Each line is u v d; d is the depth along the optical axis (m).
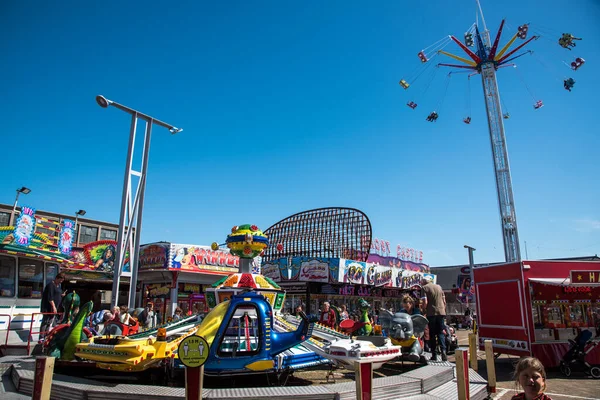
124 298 30.12
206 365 6.10
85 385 5.71
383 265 36.72
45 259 12.82
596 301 12.13
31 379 6.01
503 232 32.44
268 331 6.58
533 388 3.20
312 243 35.34
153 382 6.79
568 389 8.77
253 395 5.12
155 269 23.22
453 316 36.44
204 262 24.03
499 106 34.06
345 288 31.42
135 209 14.81
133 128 14.80
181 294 23.50
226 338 6.82
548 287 11.59
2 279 11.74
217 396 5.08
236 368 6.24
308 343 7.63
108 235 43.94
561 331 11.30
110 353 5.98
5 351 9.73
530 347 10.69
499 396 7.89
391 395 6.13
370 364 4.75
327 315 13.57
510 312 11.52
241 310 7.03
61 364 6.95
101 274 24.23
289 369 6.86
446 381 7.73
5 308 11.64
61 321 10.07
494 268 12.24
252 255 9.59
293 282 29.00
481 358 13.34
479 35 35.34
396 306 37.81
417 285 38.75
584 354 10.18
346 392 5.48
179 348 4.10
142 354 5.84
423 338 11.48
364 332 10.69
